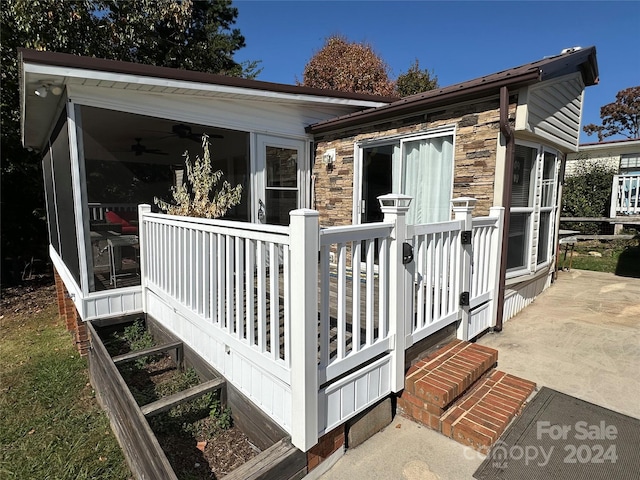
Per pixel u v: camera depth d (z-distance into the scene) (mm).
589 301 5230
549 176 5324
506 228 3770
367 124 5090
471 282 3510
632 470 1944
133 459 2182
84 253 3666
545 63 3512
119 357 3018
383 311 2320
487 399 2547
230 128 4934
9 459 2471
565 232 7859
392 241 2320
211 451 2320
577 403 2588
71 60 3115
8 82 7430
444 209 4336
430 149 4445
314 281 1784
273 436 2125
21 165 8125
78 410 3039
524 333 3967
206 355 2846
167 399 2385
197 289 2846
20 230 8414
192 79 3920
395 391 2428
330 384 2027
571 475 1922
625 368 3137
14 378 3701
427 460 2098
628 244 10023
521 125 3543
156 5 9023
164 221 3342
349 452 2182
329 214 5855
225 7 13719
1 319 5840
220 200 4332
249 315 2227
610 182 10828
